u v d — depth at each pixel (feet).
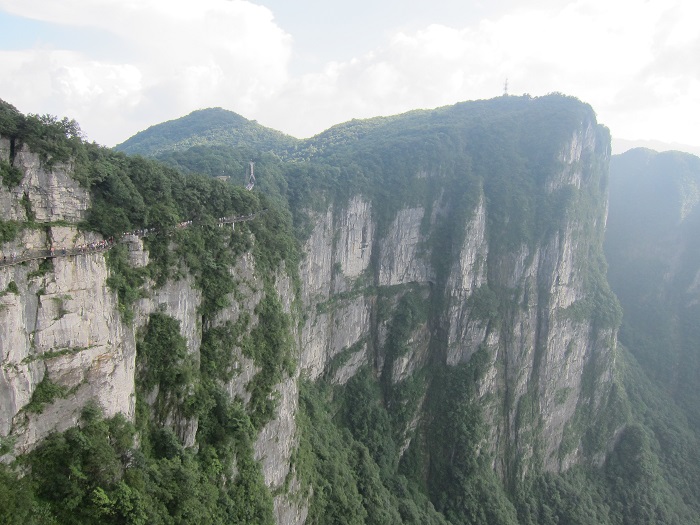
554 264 364.99
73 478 111.45
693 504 372.38
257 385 182.80
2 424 102.27
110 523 115.14
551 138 384.47
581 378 390.83
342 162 366.43
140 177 148.87
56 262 112.06
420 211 369.09
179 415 148.25
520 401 359.46
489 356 350.43
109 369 123.75
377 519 246.27
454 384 350.02
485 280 367.25
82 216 123.34
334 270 334.44
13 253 106.01
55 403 111.96
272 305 197.67
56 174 115.96
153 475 129.70
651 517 344.08
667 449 402.72
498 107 460.14
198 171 290.97
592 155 408.87
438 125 420.36
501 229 367.25
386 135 438.40
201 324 163.63
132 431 129.39
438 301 365.81
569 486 352.28
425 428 348.38
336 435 284.00
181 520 130.52
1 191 105.91
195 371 156.35
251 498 162.30
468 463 325.01
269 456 185.88
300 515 203.82
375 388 347.56
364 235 351.05
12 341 103.40
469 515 309.22
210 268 166.91
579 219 379.55
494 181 379.14
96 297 120.88
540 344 367.45
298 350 250.78
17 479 104.83
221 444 158.71
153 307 143.54
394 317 360.28
